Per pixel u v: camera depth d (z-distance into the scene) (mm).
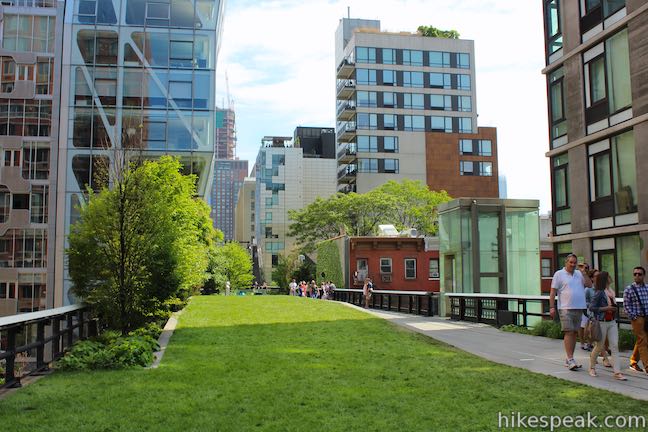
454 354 12062
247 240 164875
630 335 13258
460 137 90125
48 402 7730
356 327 17062
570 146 22266
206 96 40938
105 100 40000
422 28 95812
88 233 14562
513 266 22469
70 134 39375
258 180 137500
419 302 25094
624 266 19625
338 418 6980
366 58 89312
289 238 128000
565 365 10789
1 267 46188
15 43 48656
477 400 7875
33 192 47219
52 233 46406
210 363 10836
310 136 140625
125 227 14500
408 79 90000
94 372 9891
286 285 82125
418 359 11367
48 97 48281
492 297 18641
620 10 19828
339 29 101000
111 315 14719
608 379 9430
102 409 7398
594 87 21297
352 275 46344
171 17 41469
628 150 19516
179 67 41000
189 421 6844
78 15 40719
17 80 48281
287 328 16750
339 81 94812
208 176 40750
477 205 22109
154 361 11102
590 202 21375
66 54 40250
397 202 64688
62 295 37844
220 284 55812
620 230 19453
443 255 24141
